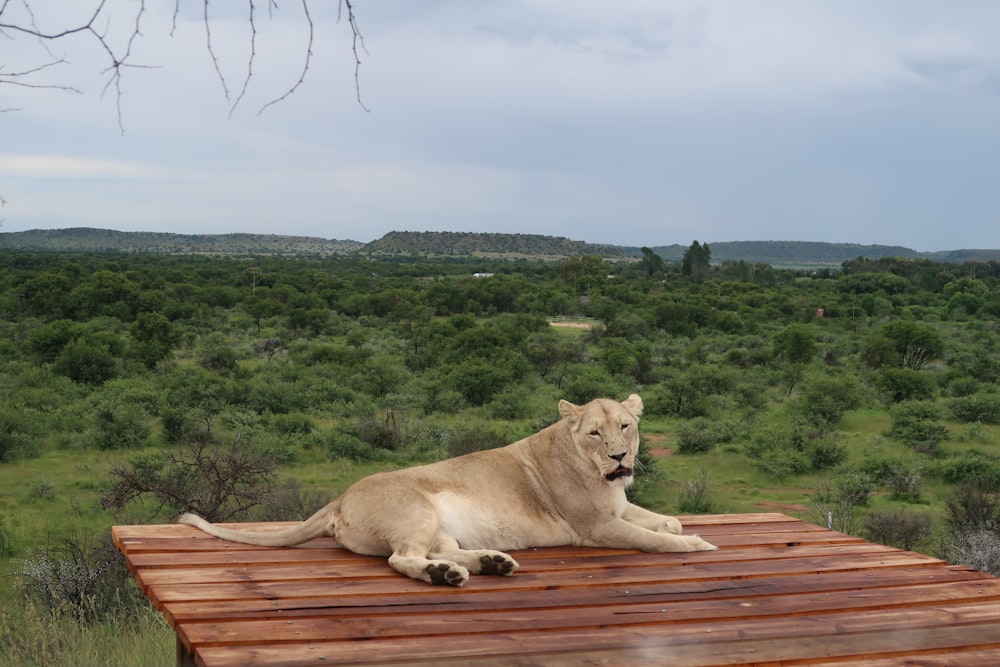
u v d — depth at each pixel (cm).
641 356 4766
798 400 3616
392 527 410
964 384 4016
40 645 752
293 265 17425
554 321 9500
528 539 459
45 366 4066
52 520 1770
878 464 2386
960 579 430
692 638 337
